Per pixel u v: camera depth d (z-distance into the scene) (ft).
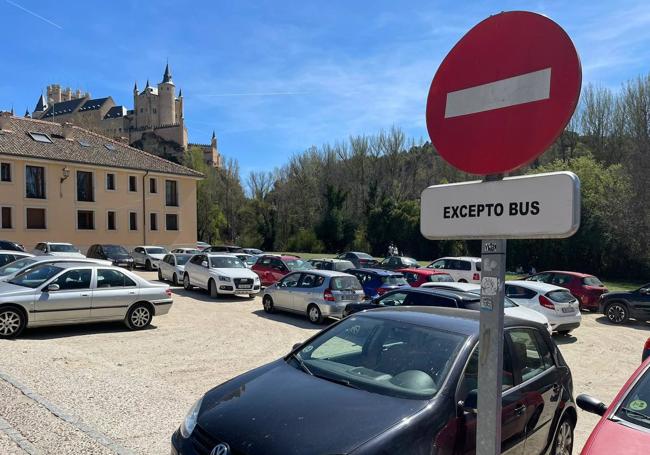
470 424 10.16
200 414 10.55
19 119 123.95
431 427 9.56
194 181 148.87
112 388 19.03
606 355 34.42
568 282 57.88
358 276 50.52
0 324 30.86
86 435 14.06
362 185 212.84
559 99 6.45
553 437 13.43
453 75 7.88
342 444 8.74
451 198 7.56
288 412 9.91
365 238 186.70
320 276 44.21
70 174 121.60
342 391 10.89
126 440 14.12
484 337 7.16
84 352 28.58
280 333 37.76
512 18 7.11
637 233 98.27
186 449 9.78
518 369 12.71
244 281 57.82
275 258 67.31
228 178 257.55
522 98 6.89
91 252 98.32
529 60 6.85
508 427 11.27
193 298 57.62
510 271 119.44
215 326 39.78
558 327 40.27
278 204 229.25
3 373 19.72
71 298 33.45
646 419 10.58
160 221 139.95
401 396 10.53
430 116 8.27
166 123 420.36
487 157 7.30
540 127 6.64
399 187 204.13
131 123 426.10
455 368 10.94
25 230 113.50
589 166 121.49
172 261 71.46
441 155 8.05
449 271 71.87
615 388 25.70
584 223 108.68
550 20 6.65
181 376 24.17
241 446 9.04
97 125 387.34
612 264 107.55
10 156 110.42
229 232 255.29
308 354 13.23
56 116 445.37
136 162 136.46
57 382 19.17
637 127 114.42
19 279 34.42
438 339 12.19
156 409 16.96
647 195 96.84
